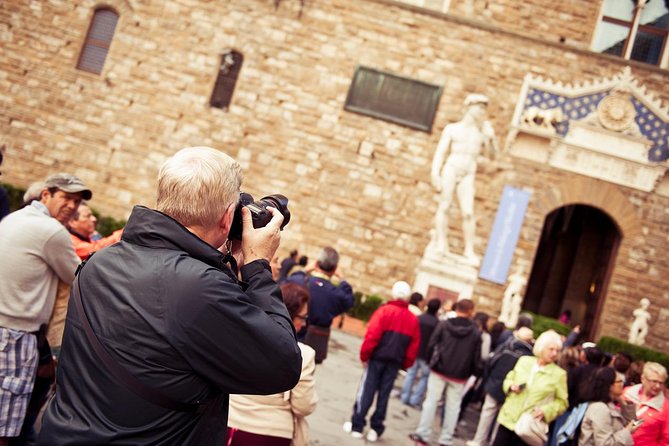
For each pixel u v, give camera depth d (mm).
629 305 16359
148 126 17234
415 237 16703
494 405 7723
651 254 16344
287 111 17047
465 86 16750
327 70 17000
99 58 17594
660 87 16609
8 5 17453
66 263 3721
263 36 17125
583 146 16344
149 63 17297
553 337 6184
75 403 1806
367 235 16766
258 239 2109
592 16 16891
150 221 1938
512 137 16453
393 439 7445
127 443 1745
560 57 16625
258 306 2006
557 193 16453
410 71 16859
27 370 3621
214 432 1936
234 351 1824
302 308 4496
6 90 17438
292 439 3574
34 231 3570
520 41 16672
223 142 17109
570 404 6863
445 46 16797
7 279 3512
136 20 17344
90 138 17312
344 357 11570
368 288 16656
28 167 17328
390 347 6918
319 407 7953
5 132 17391
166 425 1787
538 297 24984
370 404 6980
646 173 16328
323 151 16953
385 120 16844
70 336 1900
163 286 1820
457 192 13930
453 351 7480
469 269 13883
